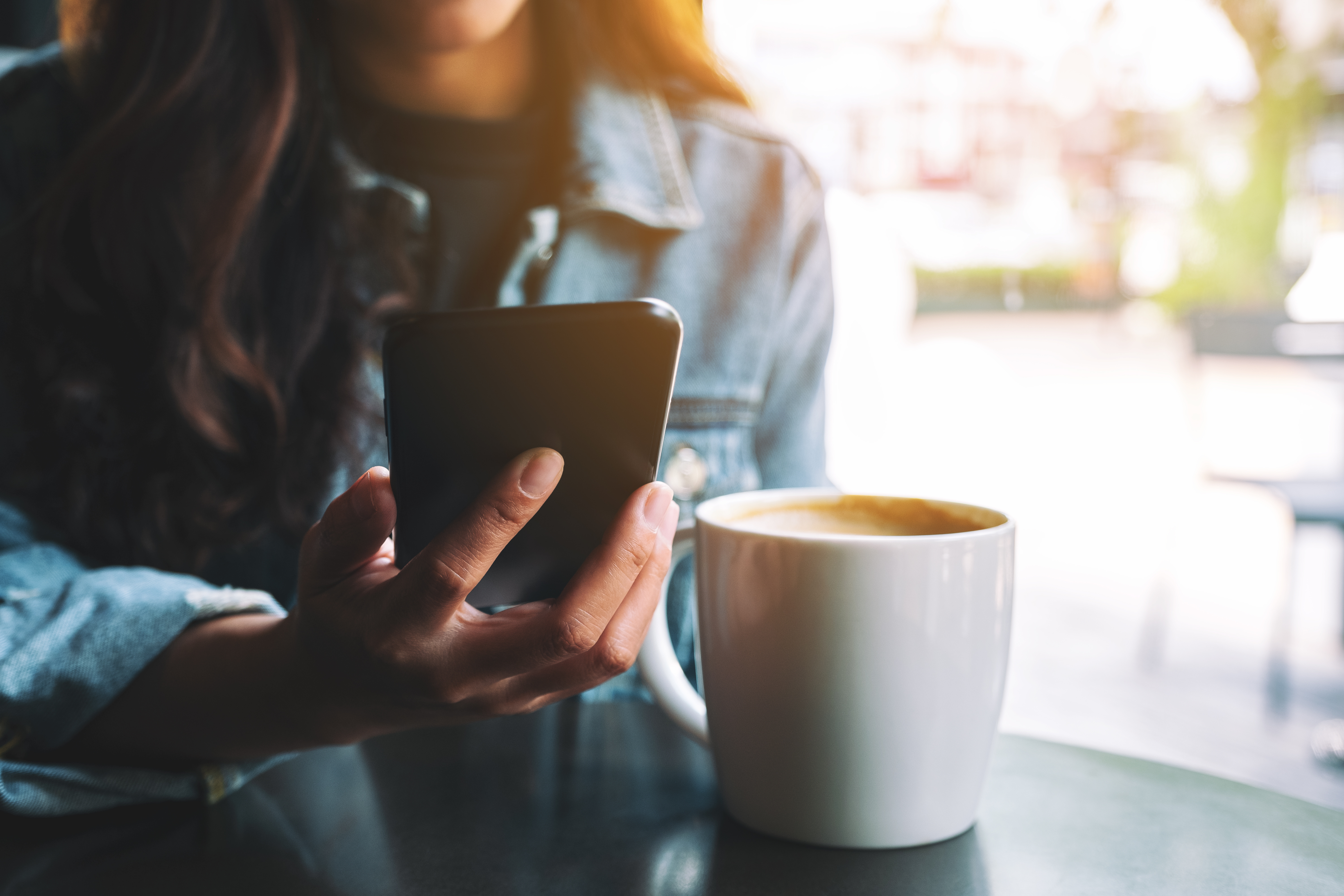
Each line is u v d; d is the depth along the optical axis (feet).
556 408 1.13
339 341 2.53
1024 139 30.76
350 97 2.69
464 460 1.16
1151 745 6.19
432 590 1.13
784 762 1.37
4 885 1.29
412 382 1.10
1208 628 8.50
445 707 1.33
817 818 1.38
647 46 3.13
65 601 1.65
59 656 1.54
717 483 2.99
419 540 1.27
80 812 1.50
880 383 4.67
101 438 2.36
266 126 2.35
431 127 2.77
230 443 2.36
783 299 3.18
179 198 2.36
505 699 1.35
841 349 4.59
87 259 2.43
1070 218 31.53
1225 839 1.42
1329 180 26.81
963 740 1.37
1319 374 7.95
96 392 2.36
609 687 2.78
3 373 2.42
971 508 1.57
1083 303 31.83
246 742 1.51
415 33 2.19
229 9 2.35
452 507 1.22
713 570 1.42
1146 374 22.77
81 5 2.68
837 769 1.35
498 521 1.11
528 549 1.31
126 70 2.41
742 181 3.10
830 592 1.30
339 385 2.50
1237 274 29.12
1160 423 16.88
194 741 1.53
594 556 1.21
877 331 4.66
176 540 2.37
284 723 1.45
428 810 1.51
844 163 27.37
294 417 2.47
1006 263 31.81
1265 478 7.55
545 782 1.62
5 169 2.68
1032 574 9.97
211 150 2.36
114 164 2.35
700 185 3.05
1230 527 11.69
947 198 31.07
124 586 1.67
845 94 28.63
